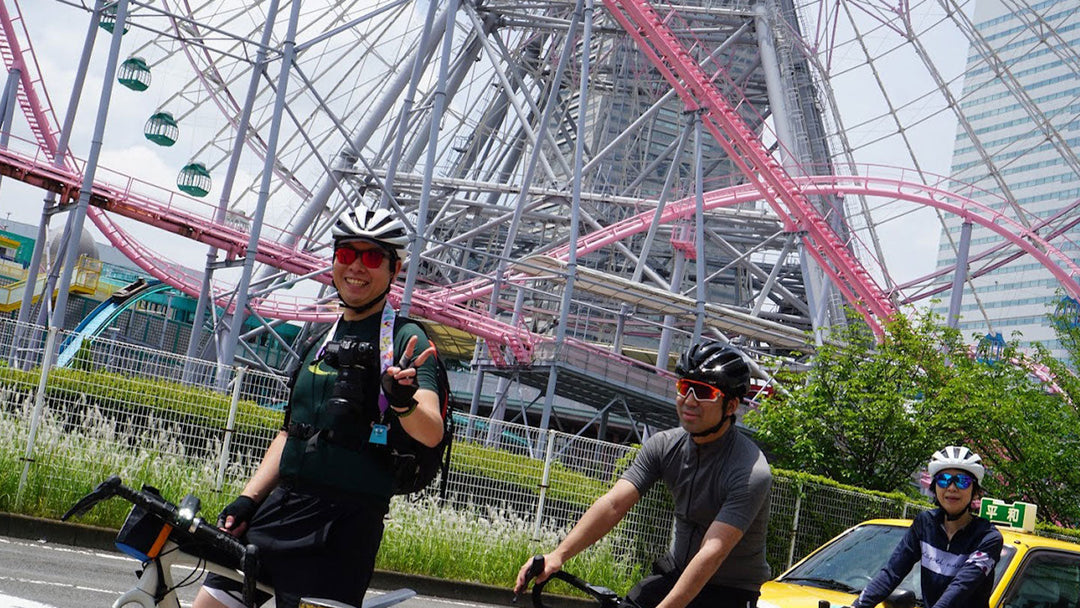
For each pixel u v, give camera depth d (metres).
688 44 69.81
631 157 84.69
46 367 13.73
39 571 10.88
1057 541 8.44
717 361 4.88
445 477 3.80
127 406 14.26
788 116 64.38
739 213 64.75
